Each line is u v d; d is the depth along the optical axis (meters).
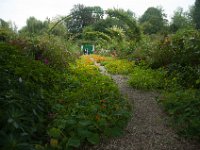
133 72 9.94
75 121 3.87
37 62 6.94
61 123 3.84
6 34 10.62
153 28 33.75
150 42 13.62
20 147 3.02
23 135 3.26
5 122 3.36
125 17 19.58
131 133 4.06
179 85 7.05
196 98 5.02
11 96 3.96
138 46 15.67
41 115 4.14
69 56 12.52
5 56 6.09
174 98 5.46
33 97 4.47
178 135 3.99
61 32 20.19
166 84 7.27
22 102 3.98
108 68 11.57
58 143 3.51
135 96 6.39
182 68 8.02
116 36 27.19
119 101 5.34
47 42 9.79
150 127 4.32
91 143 3.62
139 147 3.62
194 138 3.85
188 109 4.61
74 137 3.55
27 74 5.49
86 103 4.95
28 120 3.68
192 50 8.21
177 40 9.94
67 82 6.76
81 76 8.13
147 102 5.83
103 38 33.56
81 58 17.30
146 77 8.02
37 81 5.62
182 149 3.57
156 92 6.79
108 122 4.18
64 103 5.02
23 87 4.63
